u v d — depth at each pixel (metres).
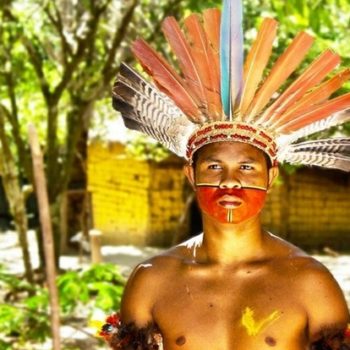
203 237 2.67
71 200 17.69
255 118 2.62
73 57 9.98
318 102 2.66
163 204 17.42
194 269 2.62
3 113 10.29
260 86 2.63
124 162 17.53
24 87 12.37
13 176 9.47
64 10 11.48
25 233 9.53
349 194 17.69
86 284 4.92
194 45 2.70
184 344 2.54
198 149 2.62
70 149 10.66
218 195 2.54
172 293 2.61
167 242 17.47
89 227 17.97
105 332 2.72
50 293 3.59
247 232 2.59
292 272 2.57
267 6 7.44
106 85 10.05
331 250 16.98
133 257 16.00
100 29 10.99
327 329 2.52
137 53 2.76
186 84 2.69
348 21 7.04
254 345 2.49
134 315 2.66
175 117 2.71
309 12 5.38
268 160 2.64
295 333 2.51
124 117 2.83
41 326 4.93
